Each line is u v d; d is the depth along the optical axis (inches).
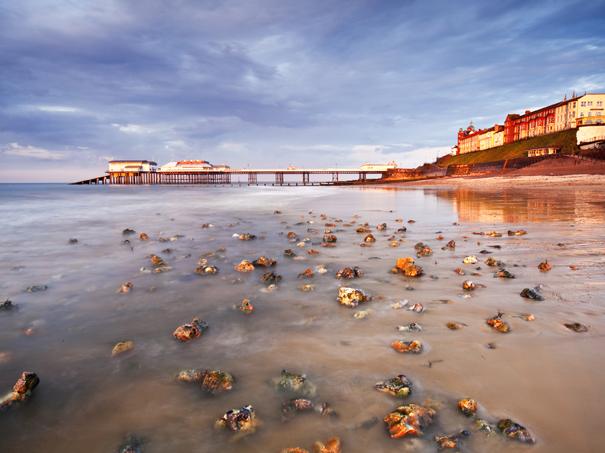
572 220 459.2
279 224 500.4
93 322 150.2
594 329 135.3
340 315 154.6
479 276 212.5
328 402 94.3
